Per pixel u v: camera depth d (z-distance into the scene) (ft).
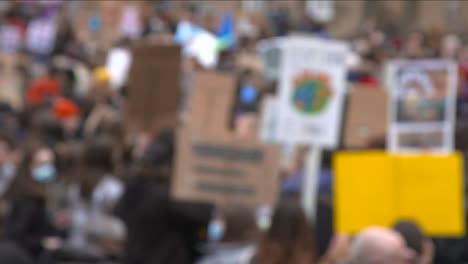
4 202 65.98
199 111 65.57
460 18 245.86
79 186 64.34
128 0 166.91
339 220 53.62
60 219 64.95
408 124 64.18
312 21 156.66
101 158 64.85
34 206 65.21
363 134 67.31
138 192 59.21
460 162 53.26
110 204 64.34
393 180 53.11
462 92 114.01
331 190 58.54
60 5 160.25
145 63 67.00
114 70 100.73
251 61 106.11
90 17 163.43
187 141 58.49
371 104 67.46
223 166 58.95
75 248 55.83
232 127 77.46
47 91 105.09
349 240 53.47
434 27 146.82
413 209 53.16
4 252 51.78
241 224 50.49
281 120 62.23
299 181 62.08
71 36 132.26
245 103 80.18
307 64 62.54
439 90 63.82
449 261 52.95
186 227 58.75
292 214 45.55
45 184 65.51
